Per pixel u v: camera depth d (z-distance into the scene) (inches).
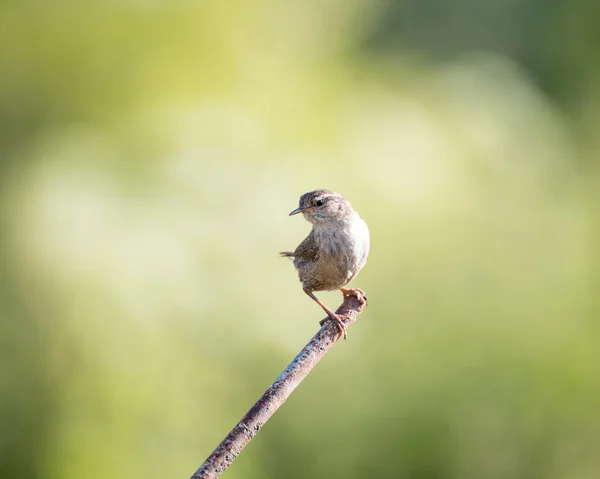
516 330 508.1
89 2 480.1
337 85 534.0
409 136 502.3
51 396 442.3
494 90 578.2
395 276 480.7
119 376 428.5
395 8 697.6
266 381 443.5
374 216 472.7
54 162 445.1
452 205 497.0
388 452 492.4
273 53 532.4
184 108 468.4
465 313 493.7
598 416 529.3
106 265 418.9
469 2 724.7
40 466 447.5
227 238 435.5
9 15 474.9
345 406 483.5
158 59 485.1
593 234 584.7
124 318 420.5
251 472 468.1
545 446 523.5
